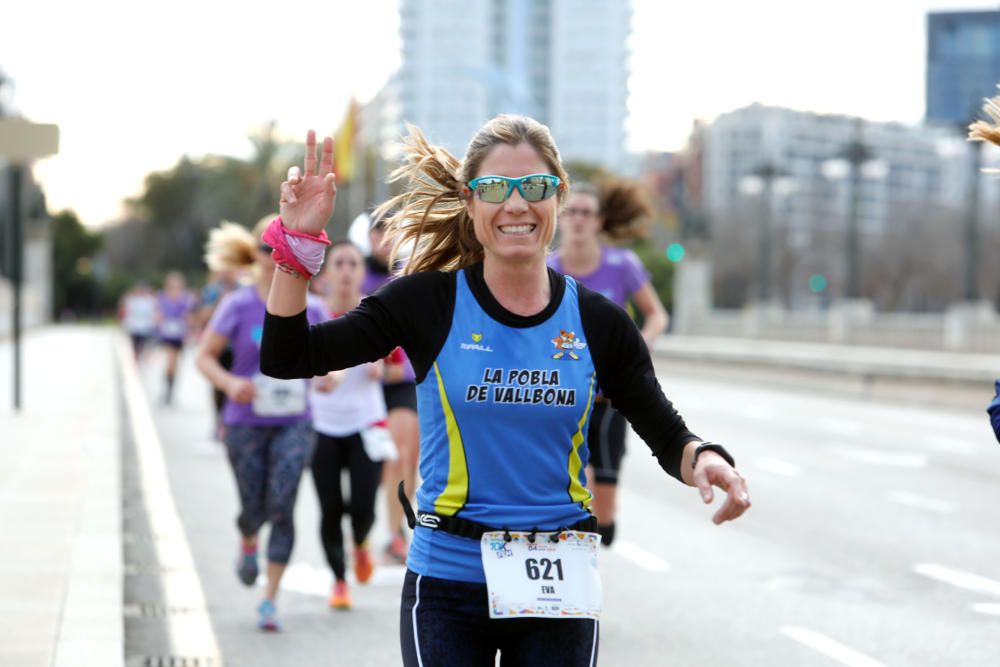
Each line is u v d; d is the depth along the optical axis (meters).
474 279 7.05
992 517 23.09
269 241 6.78
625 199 16.94
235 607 15.76
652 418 7.21
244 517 15.23
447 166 7.62
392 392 18.16
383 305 7.00
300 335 6.86
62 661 11.66
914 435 38.09
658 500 25.30
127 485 25.61
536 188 6.88
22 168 39.84
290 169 6.83
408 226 7.76
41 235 152.00
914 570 18.28
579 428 7.07
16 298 39.16
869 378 54.34
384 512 22.84
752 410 47.16
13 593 14.54
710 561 18.95
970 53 118.44
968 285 76.31
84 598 14.28
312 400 15.86
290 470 14.72
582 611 6.89
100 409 39.91
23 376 57.78
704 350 72.88
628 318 7.19
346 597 15.70
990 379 46.25
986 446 35.19
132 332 70.38
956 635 14.50
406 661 6.98
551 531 6.96
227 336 15.16
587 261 16.34
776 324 96.38
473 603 6.93
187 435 36.12
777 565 18.66
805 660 13.42
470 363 6.90
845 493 26.05
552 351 6.96
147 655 13.39
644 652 13.74
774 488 26.72
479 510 6.93
